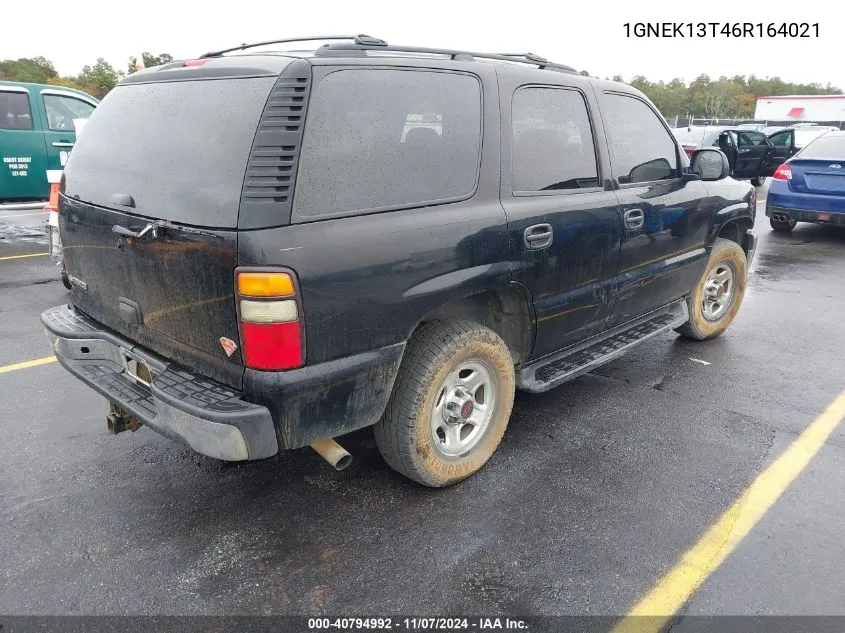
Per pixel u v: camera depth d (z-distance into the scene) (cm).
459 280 273
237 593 241
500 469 324
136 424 303
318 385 236
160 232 240
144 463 326
